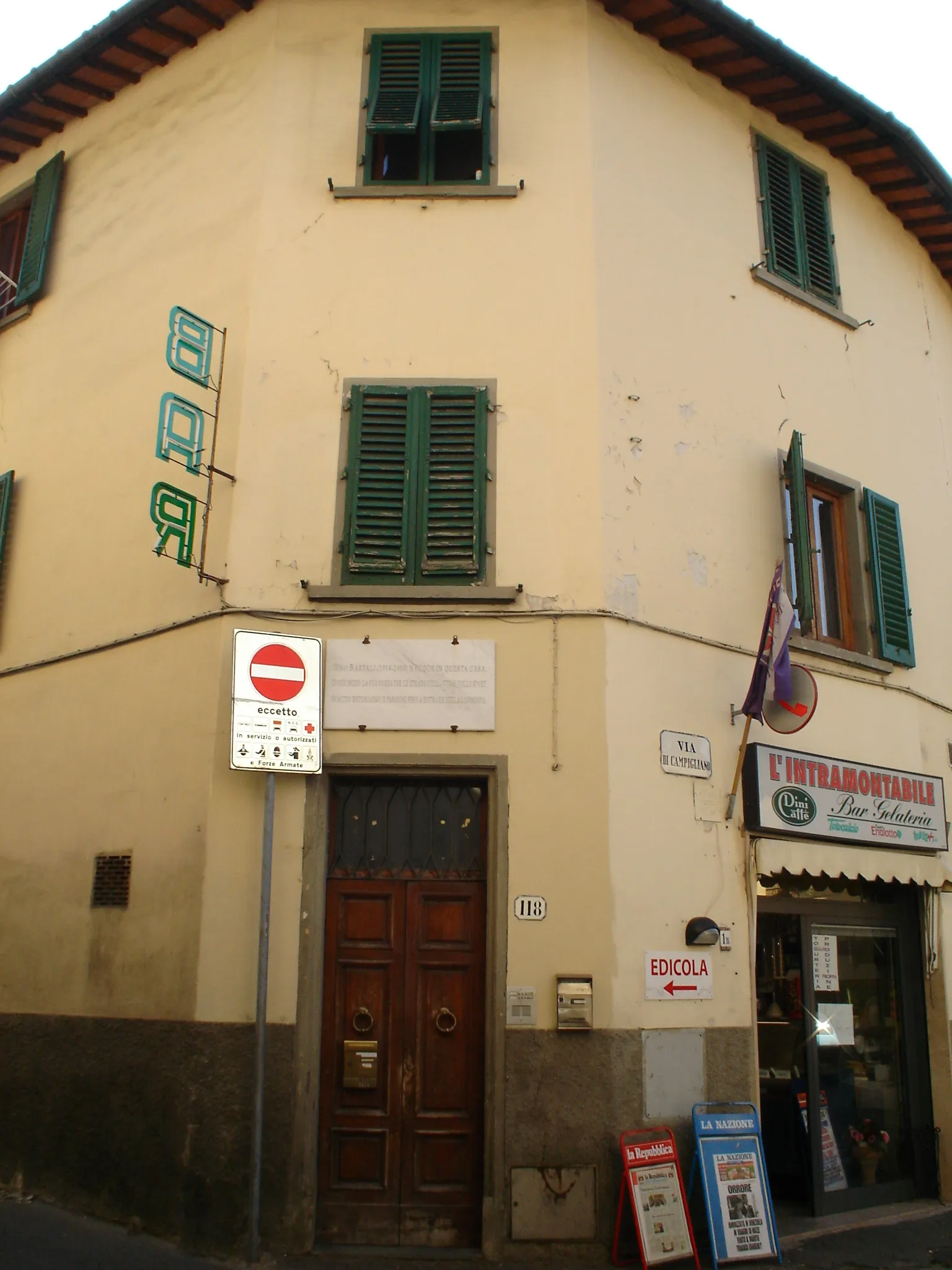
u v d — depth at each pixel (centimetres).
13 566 940
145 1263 622
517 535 761
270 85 868
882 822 863
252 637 691
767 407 911
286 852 701
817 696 830
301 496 772
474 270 820
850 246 1048
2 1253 624
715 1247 660
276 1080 667
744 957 752
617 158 859
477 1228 665
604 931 691
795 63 930
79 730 826
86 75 963
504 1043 676
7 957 816
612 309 816
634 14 890
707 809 760
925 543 1035
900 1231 767
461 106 851
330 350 804
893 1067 875
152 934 725
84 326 949
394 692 727
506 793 711
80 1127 725
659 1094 687
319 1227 666
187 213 891
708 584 816
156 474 839
